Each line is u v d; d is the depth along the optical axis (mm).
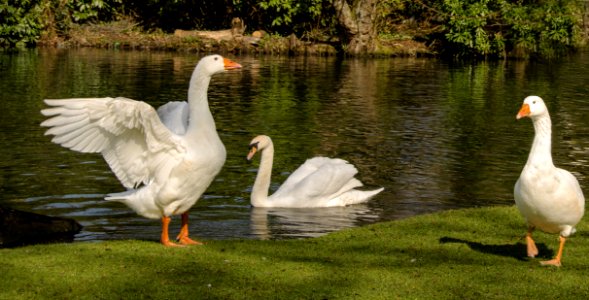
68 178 11633
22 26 30250
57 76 22469
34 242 8820
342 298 6293
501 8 31281
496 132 16000
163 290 6426
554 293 6457
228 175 12203
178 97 19156
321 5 32000
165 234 7695
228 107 18406
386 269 7016
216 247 7738
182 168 7352
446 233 8508
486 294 6418
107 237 9039
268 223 9875
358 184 11102
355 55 30656
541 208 6828
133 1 33719
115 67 24938
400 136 15469
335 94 20766
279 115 17453
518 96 20875
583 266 7223
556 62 29953
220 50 30828
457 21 30719
